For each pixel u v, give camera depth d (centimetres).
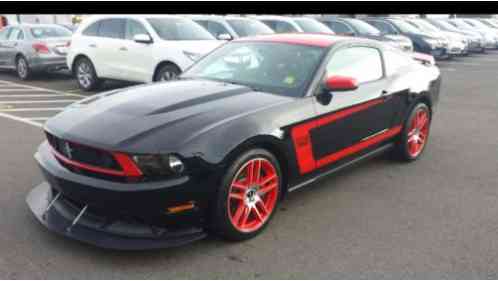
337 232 370
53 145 345
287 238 358
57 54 1175
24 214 379
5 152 541
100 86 1095
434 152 600
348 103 426
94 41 1004
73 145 322
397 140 527
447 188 473
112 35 984
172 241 313
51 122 355
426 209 420
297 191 453
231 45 486
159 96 375
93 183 309
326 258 331
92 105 369
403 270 319
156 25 940
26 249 328
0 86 1087
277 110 362
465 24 2455
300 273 312
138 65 938
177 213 312
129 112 343
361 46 477
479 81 1316
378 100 466
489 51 2489
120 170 304
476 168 539
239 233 344
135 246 307
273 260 326
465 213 413
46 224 336
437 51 1758
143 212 305
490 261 333
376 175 505
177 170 305
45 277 297
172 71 894
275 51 445
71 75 1307
